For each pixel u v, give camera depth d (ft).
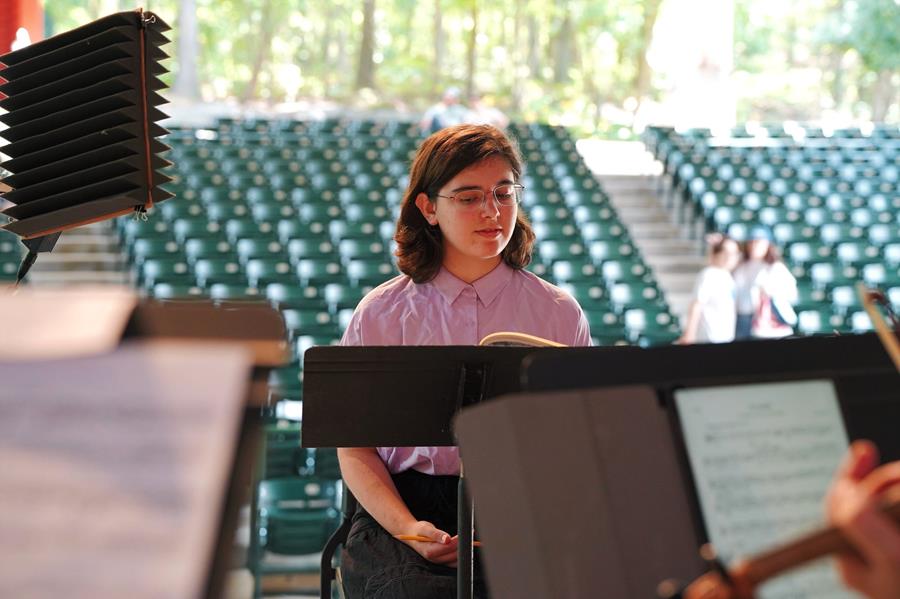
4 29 18.44
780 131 63.67
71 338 4.32
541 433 5.78
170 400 3.98
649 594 5.67
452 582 10.52
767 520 5.87
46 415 3.88
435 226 12.05
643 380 6.40
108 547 3.54
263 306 4.65
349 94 103.81
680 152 56.90
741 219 48.21
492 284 12.03
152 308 4.65
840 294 38.45
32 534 3.53
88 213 9.87
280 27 104.73
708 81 64.23
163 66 10.00
